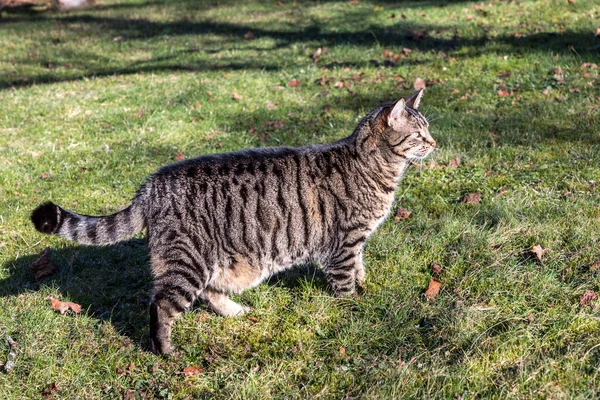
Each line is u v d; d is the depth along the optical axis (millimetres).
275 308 1628
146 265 1770
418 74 2623
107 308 1655
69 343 1555
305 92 2578
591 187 1876
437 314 1555
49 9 4758
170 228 1488
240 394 1431
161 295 1497
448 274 1657
